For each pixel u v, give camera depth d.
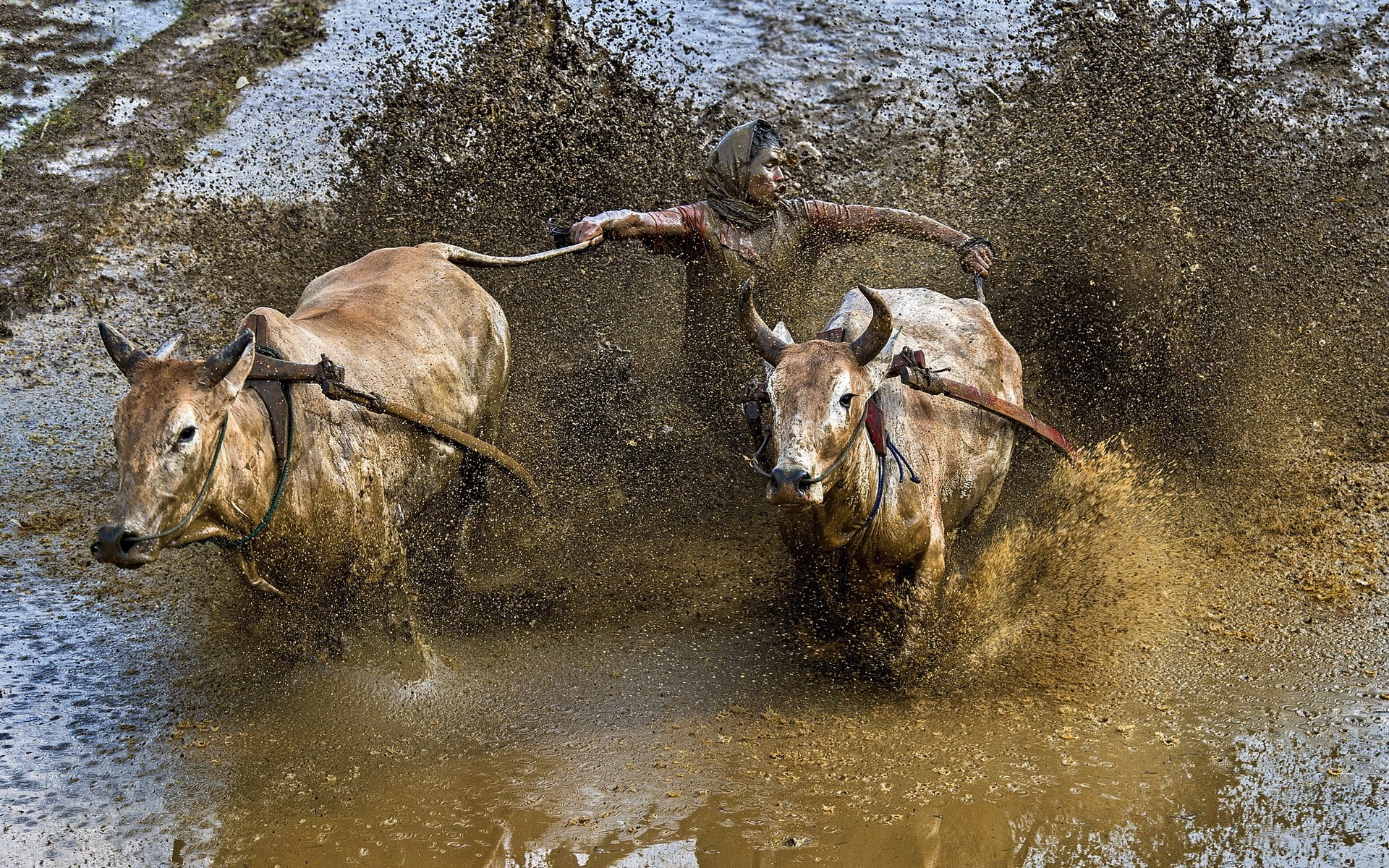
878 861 9.30
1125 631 12.14
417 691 11.33
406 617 11.62
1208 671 11.55
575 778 10.34
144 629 12.49
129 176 22.08
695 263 14.61
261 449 10.22
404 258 12.93
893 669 11.45
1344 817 9.65
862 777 10.25
